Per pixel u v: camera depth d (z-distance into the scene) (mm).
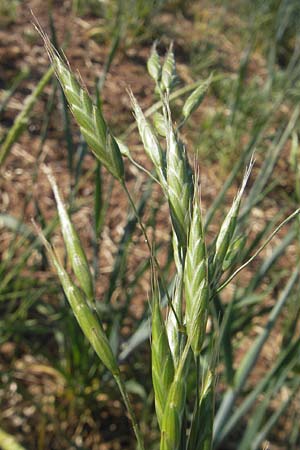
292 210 476
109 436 305
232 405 233
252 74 613
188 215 112
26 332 326
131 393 321
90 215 423
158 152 120
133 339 266
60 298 328
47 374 320
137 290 377
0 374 287
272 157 281
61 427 303
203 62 602
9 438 159
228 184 256
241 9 698
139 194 440
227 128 502
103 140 111
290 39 668
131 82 547
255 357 234
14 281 335
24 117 227
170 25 644
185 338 111
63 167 451
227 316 209
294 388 246
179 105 508
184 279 106
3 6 567
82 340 287
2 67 514
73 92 111
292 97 552
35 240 294
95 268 278
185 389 103
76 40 573
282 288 404
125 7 593
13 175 432
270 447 309
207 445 114
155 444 292
